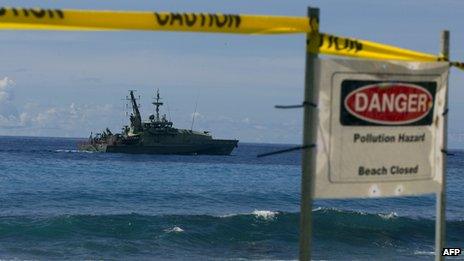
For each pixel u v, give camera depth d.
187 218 28.41
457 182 66.75
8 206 36.91
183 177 65.00
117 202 40.62
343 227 28.03
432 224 29.64
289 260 21.00
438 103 5.21
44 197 42.09
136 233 25.38
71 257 20.83
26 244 22.97
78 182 54.56
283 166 95.75
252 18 4.32
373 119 4.89
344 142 4.80
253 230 26.83
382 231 27.58
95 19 4.05
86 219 26.83
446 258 20.11
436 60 5.23
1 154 111.69
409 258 21.53
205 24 4.24
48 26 4.00
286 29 4.45
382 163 4.97
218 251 22.78
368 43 4.79
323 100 4.70
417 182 5.17
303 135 4.70
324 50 4.64
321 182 4.76
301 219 4.76
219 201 42.91
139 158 99.94
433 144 5.22
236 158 114.00
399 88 4.97
